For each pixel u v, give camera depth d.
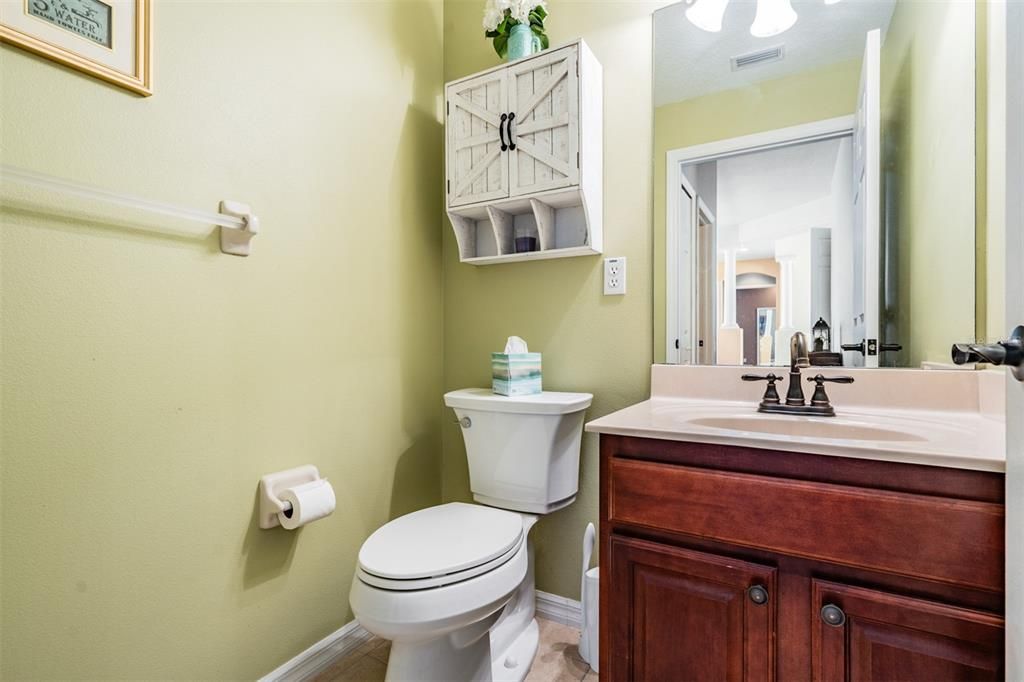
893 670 0.77
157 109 1.06
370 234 1.60
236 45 1.21
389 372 1.68
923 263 1.16
